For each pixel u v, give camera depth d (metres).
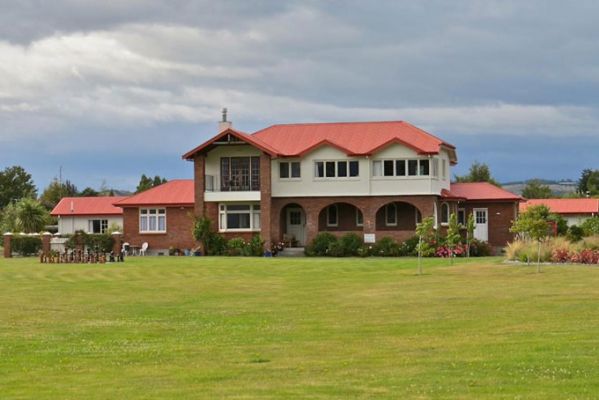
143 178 104.69
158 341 19.58
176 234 61.66
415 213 59.81
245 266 43.97
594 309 23.17
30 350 18.39
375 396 12.98
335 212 61.03
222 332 20.86
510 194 61.22
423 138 59.25
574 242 44.09
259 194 59.22
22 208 73.12
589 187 118.00
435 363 15.73
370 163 58.66
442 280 33.34
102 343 19.34
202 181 59.81
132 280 36.50
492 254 58.47
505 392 13.02
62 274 39.84
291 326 21.72
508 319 21.59
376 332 20.22
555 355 15.98
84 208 76.19
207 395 13.38
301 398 12.98
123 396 13.46
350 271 39.53
